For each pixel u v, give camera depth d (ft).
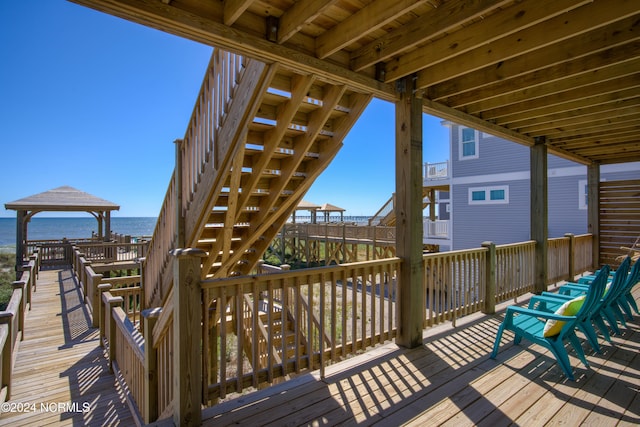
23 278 19.43
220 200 11.84
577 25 6.75
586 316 8.98
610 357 9.06
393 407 6.60
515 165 36.14
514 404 6.68
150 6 5.72
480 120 13.19
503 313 13.46
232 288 6.70
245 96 8.59
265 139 10.66
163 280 15.34
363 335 9.18
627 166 30.14
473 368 8.42
